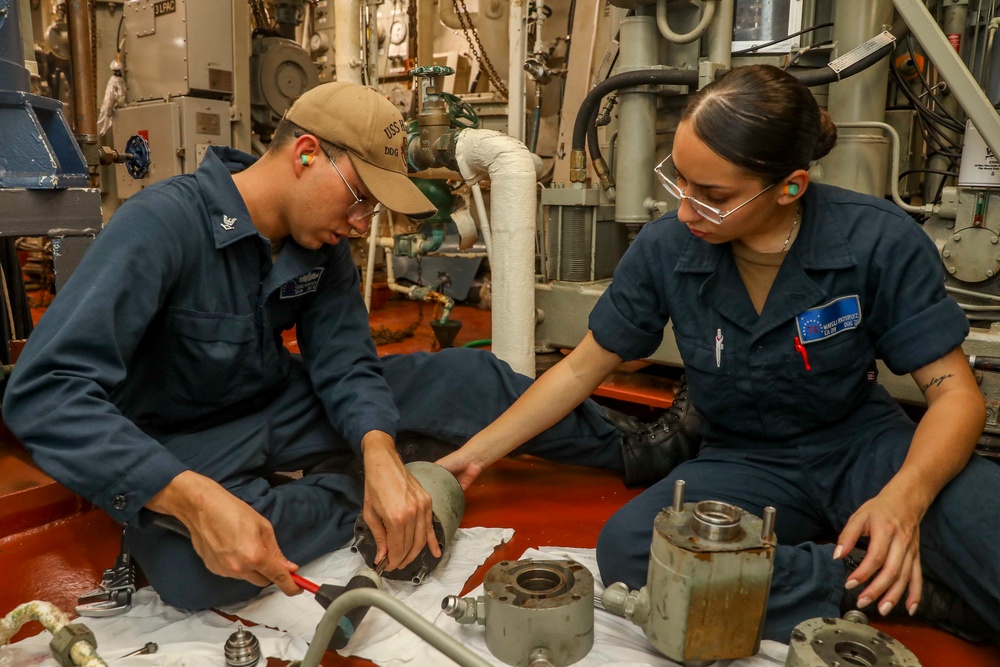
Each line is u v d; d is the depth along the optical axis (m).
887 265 1.27
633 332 1.49
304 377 1.65
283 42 3.68
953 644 1.29
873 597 1.03
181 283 1.29
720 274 1.35
